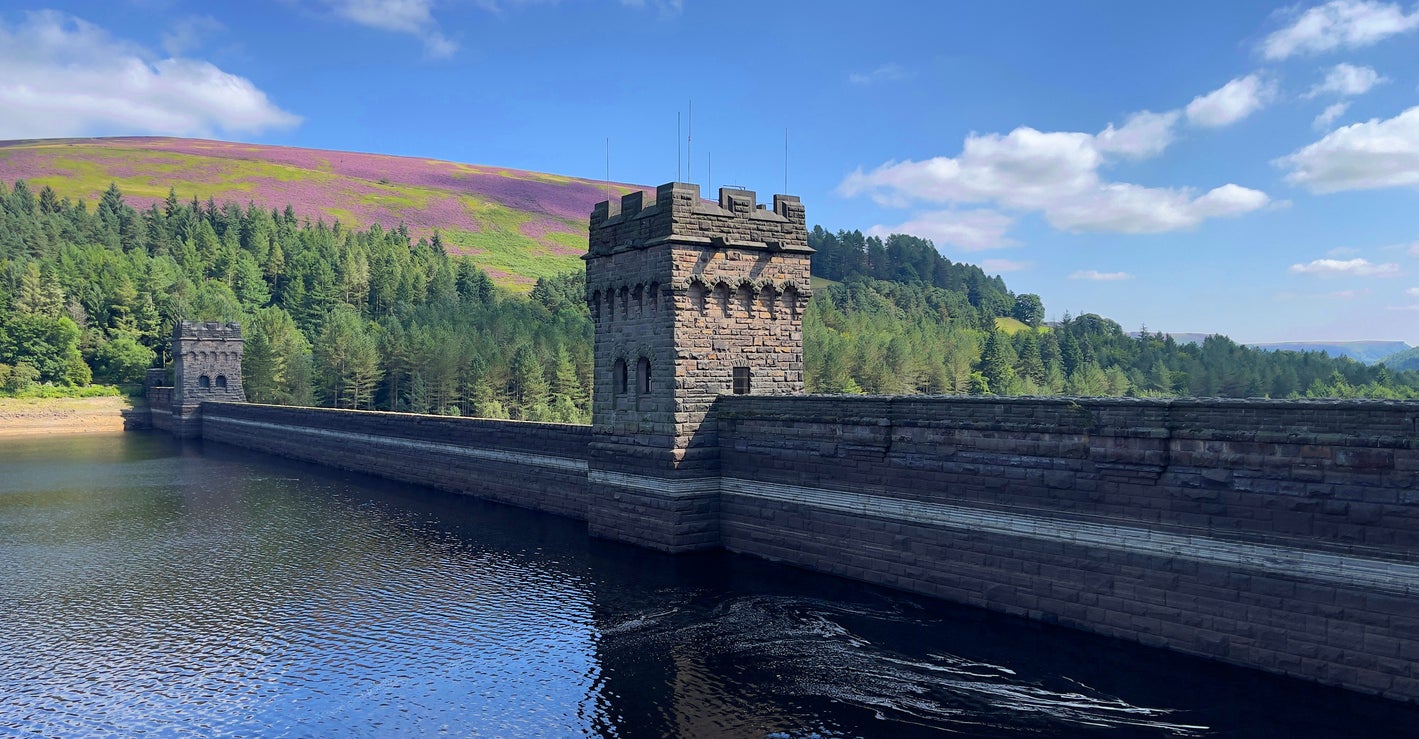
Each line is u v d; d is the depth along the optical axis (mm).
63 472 85125
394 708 27609
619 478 47188
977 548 33312
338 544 50406
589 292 49000
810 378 159500
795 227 46906
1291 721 23766
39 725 26734
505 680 29516
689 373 43500
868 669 29078
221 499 67375
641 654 31219
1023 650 29469
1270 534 25531
